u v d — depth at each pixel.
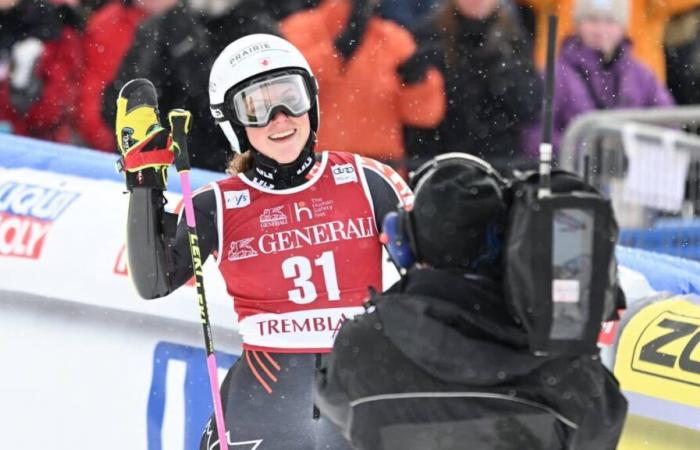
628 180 18.56
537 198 7.36
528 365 7.64
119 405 13.12
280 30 19.17
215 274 13.02
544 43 20.84
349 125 19.33
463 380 7.65
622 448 11.89
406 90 19.34
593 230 7.31
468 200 7.77
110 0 20.08
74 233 13.52
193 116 19.58
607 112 18.69
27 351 13.51
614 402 8.08
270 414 10.02
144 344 13.08
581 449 7.95
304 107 10.09
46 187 14.06
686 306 12.16
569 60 20.89
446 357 7.59
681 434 11.57
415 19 19.50
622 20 20.86
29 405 13.48
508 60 19.89
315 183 10.31
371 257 10.30
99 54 20.22
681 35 22.52
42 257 13.51
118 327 13.20
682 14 22.41
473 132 20.08
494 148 20.17
